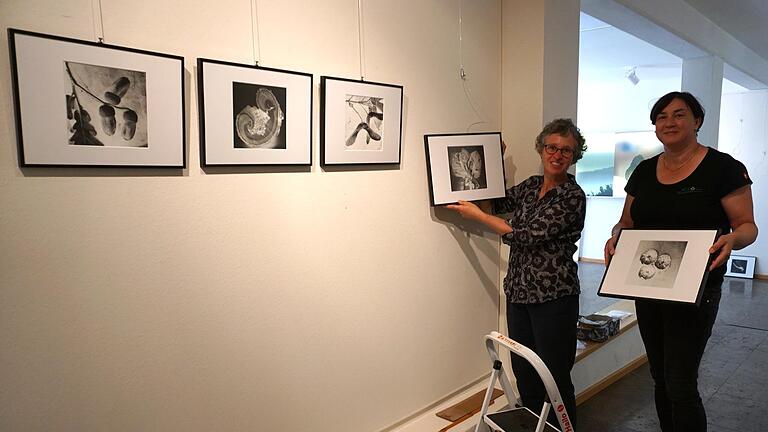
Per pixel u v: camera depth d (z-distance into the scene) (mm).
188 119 1561
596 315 3518
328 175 1941
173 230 1551
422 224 2340
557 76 2684
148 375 1525
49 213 1328
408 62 2217
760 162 6695
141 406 1518
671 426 2248
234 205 1683
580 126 7793
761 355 3855
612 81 7277
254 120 1682
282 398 1858
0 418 1282
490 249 2744
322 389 1982
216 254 1649
